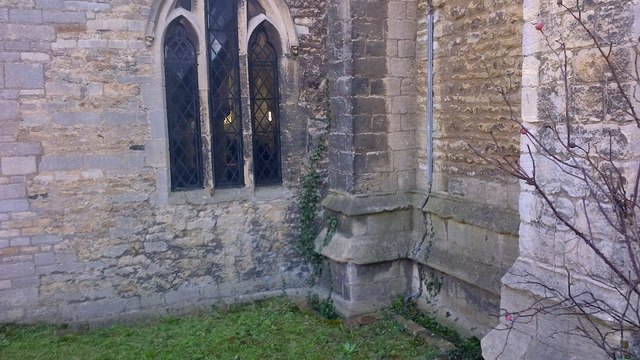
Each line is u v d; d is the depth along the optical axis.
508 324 3.89
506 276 3.91
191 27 6.18
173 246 6.21
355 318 6.10
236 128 6.60
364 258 6.12
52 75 5.57
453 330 5.64
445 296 5.91
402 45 6.26
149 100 5.96
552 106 3.57
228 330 5.72
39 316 5.72
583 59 3.35
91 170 5.80
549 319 3.60
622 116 3.15
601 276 3.29
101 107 5.78
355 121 6.14
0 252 5.54
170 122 6.26
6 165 5.49
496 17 5.05
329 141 6.74
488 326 5.27
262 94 6.70
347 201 6.24
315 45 6.67
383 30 6.18
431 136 6.11
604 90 3.24
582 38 3.35
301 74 6.66
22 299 5.66
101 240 5.91
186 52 6.27
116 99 5.83
